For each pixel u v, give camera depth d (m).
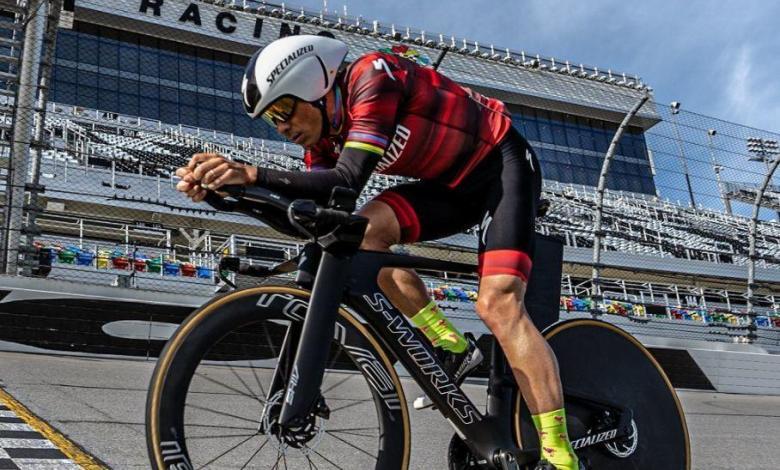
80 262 8.97
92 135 15.34
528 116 28.70
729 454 3.60
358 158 1.62
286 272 1.72
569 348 2.05
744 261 17.11
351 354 1.65
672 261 16.23
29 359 4.75
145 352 5.47
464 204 1.94
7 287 5.14
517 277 1.79
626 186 29.84
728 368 8.01
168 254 10.30
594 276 7.38
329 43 1.71
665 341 7.77
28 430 2.50
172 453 1.40
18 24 5.99
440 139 1.79
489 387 1.89
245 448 2.37
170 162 15.07
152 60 25.16
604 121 30.16
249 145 16.78
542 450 1.79
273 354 1.71
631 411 2.06
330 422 2.35
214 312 1.50
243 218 13.44
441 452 2.94
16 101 6.13
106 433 2.63
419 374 1.73
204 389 1.81
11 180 5.71
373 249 1.82
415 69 1.79
